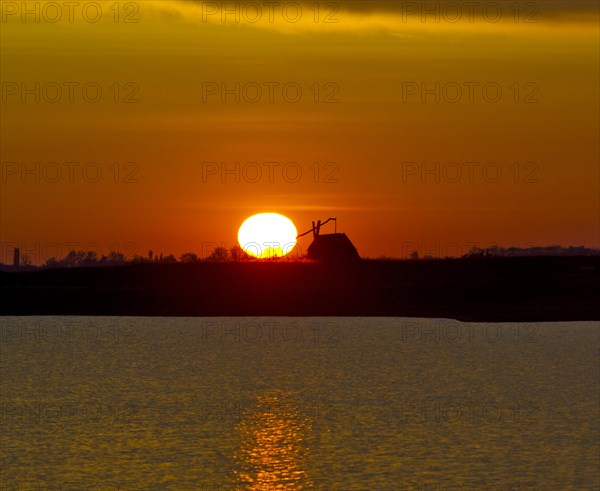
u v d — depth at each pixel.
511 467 132.38
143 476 128.75
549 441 149.38
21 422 168.75
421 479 126.44
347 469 132.12
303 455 140.50
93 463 135.88
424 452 142.12
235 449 144.75
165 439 152.62
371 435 155.38
